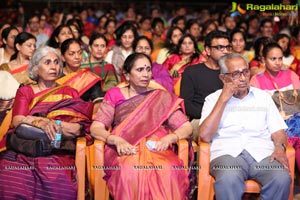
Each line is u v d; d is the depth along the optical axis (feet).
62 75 15.19
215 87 15.26
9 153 12.41
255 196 12.96
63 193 12.05
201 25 34.35
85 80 15.06
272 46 15.48
